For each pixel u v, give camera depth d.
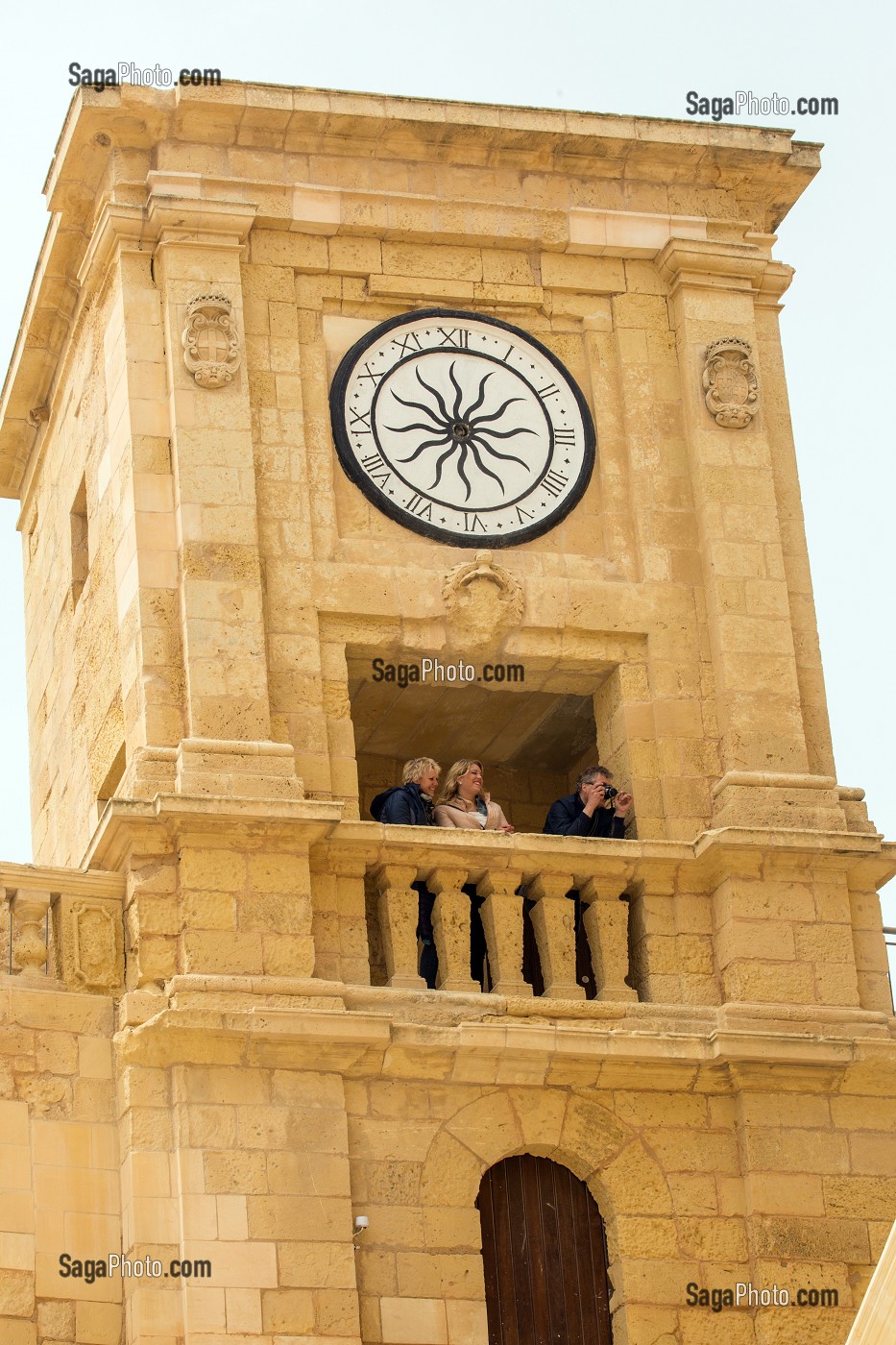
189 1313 24.67
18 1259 25.08
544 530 29.19
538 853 27.34
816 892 27.70
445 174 30.30
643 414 29.84
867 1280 26.39
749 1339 26.09
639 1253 26.20
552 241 30.22
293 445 28.69
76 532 32.00
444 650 28.42
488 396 29.56
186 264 29.00
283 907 26.30
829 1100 27.00
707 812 28.23
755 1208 26.41
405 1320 25.38
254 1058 25.62
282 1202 25.28
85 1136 25.66
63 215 30.39
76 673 31.48
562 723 30.56
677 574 29.23
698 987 27.39
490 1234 26.34
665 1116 26.77
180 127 29.59
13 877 26.33
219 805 26.22
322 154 29.98
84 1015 26.06
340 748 27.67
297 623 27.94
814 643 29.25
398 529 28.81
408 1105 26.17
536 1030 26.34
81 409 31.53
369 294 29.66
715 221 30.77
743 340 30.09
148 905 26.19
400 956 26.86
